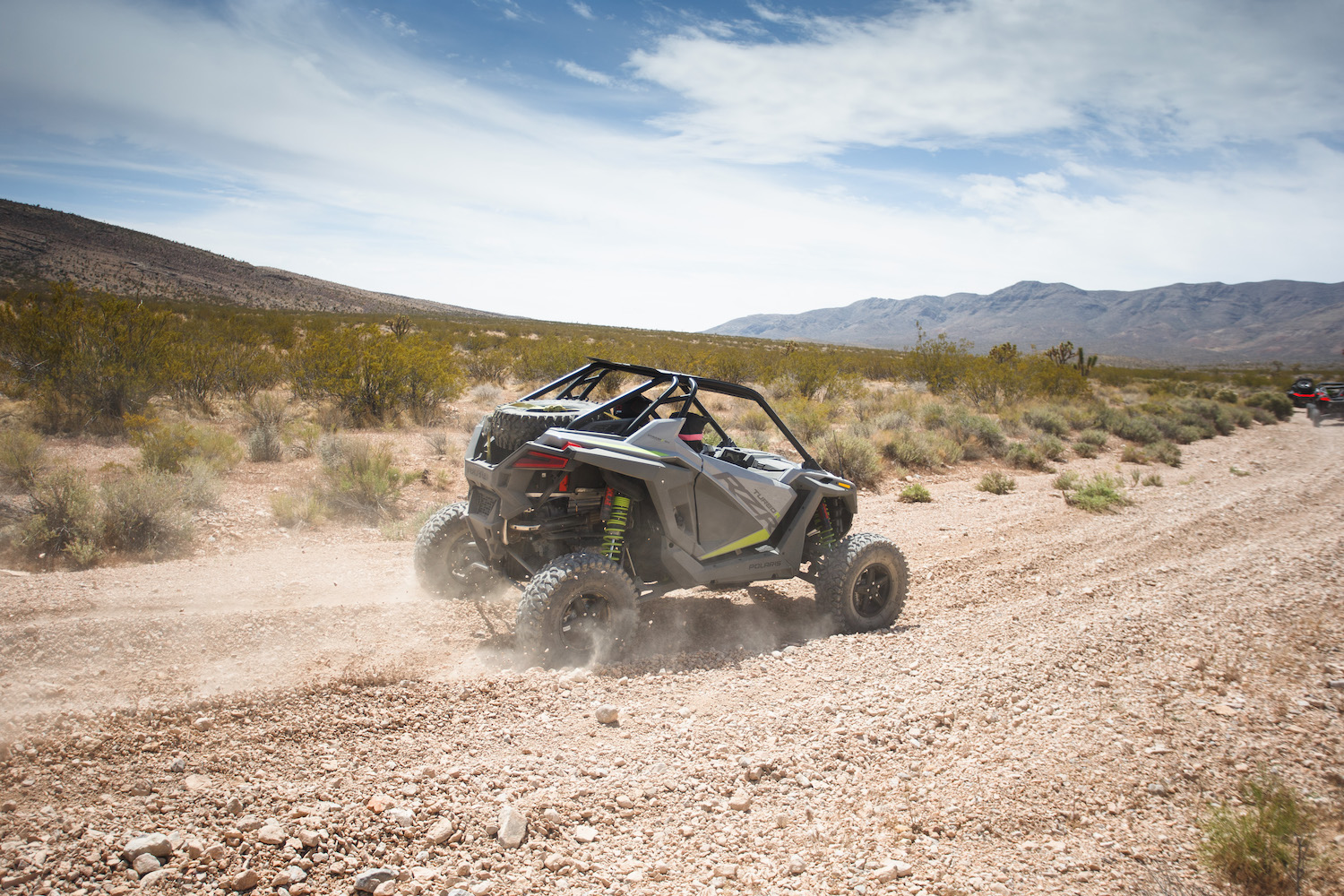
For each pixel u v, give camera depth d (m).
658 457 4.82
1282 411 30.11
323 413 14.48
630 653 4.81
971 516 10.30
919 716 4.04
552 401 5.46
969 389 26.38
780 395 23.47
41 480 6.80
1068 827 3.19
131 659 4.09
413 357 15.03
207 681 3.86
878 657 4.91
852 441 13.01
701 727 3.79
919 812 3.20
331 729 3.47
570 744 3.55
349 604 5.31
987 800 3.31
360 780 3.03
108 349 12.42
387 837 2.66
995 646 5.23
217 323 24.89
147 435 10.25
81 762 2.96
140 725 3.29
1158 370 73.62
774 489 5.43
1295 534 9.41
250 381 16.19
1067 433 20.55
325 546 7.16
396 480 8.98
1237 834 3.05
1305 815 3.31
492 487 4.68
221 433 11.09
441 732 3.57
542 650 4.34
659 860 2.74
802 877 2.72
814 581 5.66
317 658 4.34
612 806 3.04
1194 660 5.08
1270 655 5.27
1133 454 16.73
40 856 2.32
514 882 2.53
